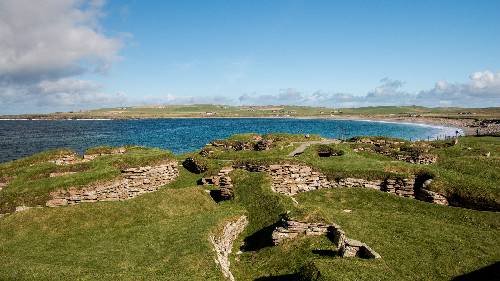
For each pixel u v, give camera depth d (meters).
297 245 25.55
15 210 32.50
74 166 40.50
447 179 36.97
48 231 29.11
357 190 39.44
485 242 26.20
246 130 194.25
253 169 42.94
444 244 25.55
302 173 41.94
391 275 19.92
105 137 160.25
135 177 41.47
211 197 39.19
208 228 27.64
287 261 24.38
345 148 54.56
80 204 33.38
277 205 33.03
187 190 38.81
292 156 49.41
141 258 23.53
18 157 99.81
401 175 39.03
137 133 181.50
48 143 135.62
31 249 25.81
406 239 26.25
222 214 31.39
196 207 36.03
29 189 34.16
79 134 178.38
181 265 22.12
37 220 30.17
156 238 26.67
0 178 38.56
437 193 35.91
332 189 40.56
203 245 24.50
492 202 32.84
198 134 170.75
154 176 43.31
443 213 33.34
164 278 20.39
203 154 59.50
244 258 26.80
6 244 26.81
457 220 31.92
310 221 26.88
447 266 22.62
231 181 40.19
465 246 25.38
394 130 186.12
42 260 23.67
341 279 18.53
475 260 23.50
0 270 21.14
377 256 21.53
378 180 39.88
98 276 20.42
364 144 59.16
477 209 33.59
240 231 31.19
